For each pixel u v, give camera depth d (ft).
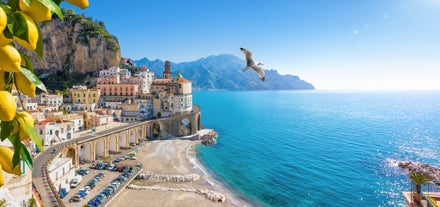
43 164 183.01
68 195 180.65
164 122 411.75
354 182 240.73
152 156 303.68
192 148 354.33
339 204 198.80
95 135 284.20
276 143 400.88
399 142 406.21
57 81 643.45
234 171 267.59
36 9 7.54
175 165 274.16
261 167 282.36
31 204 104.12
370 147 373.81
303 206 195.42
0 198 83.20
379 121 652.89
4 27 6.84
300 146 381.40
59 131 262.88
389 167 282.15
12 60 7.09
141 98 490.49
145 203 180.04
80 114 349.41
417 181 116.78
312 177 253.24
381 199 206.08
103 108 450.30
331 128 543.39
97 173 230.68
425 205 111.86
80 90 463.01
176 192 200.64
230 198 202.69
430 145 383.04
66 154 227.40
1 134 8.27
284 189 224.94
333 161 305.12
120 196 189.26
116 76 510.17
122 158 279.69
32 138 8.48
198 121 481.87
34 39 7.47
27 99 350.64
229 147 370.53
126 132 331.57
